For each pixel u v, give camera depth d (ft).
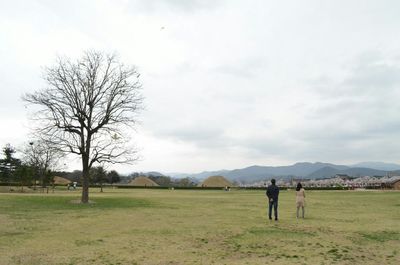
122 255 41.39
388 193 237.66
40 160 237.04
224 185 424.05
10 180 282.15
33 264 37.06
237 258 40.24
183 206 112.78
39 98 116.78
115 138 123.54
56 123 116.67
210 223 69.15
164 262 38.34
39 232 56.90
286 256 41.27
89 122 119.55
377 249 45.44
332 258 40.40
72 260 38.91
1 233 55.57
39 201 119.96
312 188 351.05
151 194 207.72
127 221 71.56
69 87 117.70
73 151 118.83
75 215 81.30
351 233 57.57
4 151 283.38
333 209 104.58
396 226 66.28
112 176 403.54
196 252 43.16
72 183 331.77
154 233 56.70
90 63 135.74
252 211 96.27
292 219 76.84
